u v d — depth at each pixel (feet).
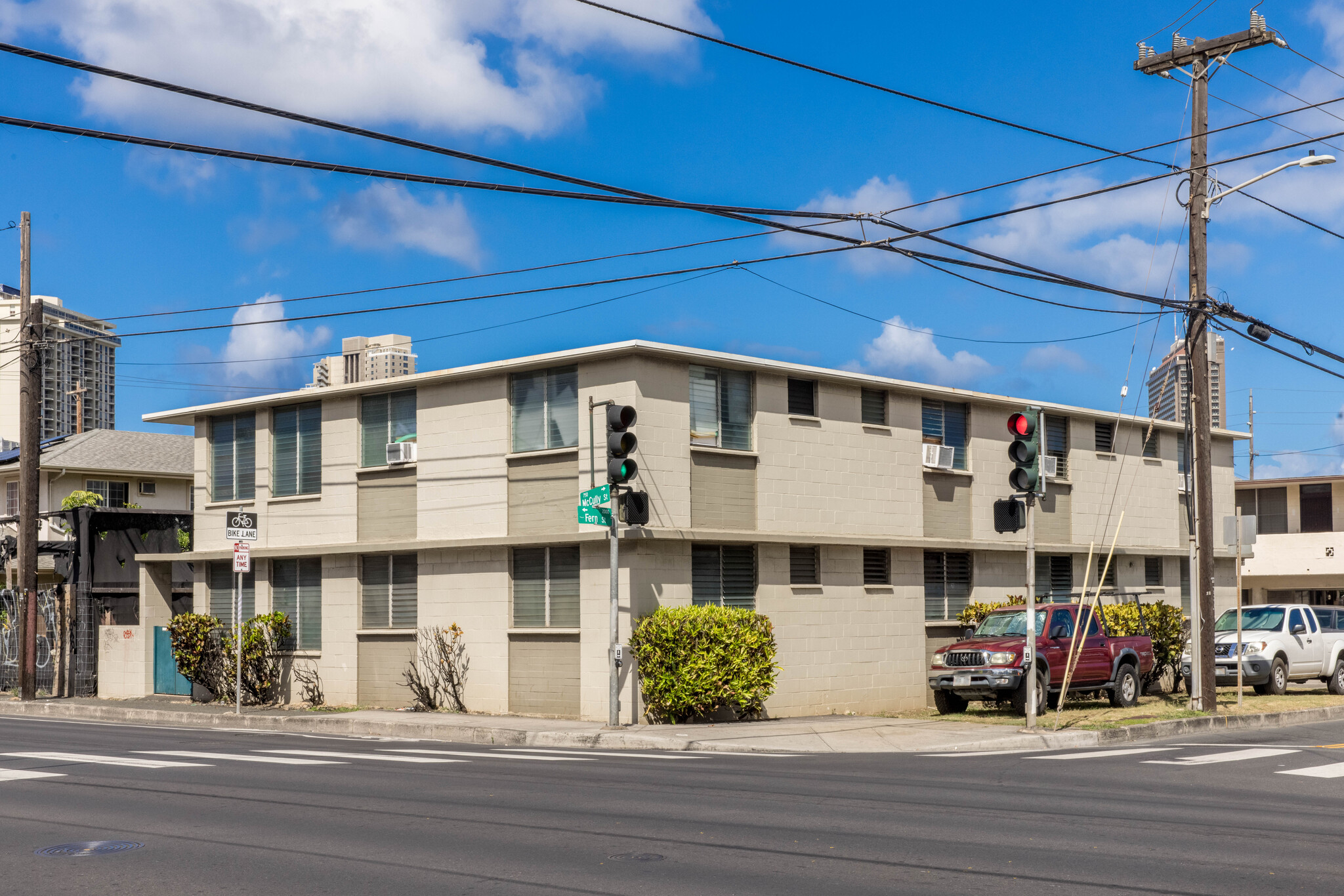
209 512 92.58
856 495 80.48
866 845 29.73
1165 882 25.73
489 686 74.84
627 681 67.72
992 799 37.73
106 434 155.43
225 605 91.71
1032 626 60.90
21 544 91.61
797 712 74.64
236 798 38.45
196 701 88.84
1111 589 97.91
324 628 84.17
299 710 79.82
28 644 90.84
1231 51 68.74
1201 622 70.23
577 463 71.77
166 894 24.97
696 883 25.52
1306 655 84.53
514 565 74.64
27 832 32.35
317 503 85.51
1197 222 69.31
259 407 89.56
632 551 68.28
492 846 29.66
